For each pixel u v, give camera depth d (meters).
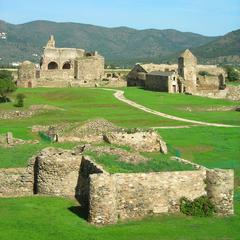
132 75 196.00
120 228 34.69
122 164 41.66
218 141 84.06
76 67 197.38
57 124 88.12
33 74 179.38
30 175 43.00
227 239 33.84
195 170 39.66
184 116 114.31
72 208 38.41
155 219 37.03
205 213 38.22
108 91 157.88
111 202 35.66
